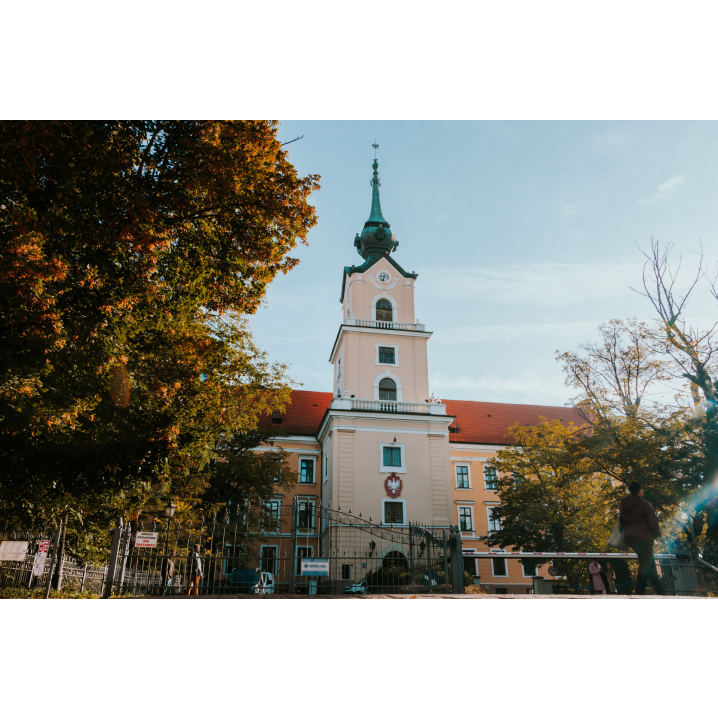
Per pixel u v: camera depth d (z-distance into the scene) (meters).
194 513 20.09
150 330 12.69
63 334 9.48
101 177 10.55
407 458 33.81
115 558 11.38
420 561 18.92
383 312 38.72
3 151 9.49
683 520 19.16
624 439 21.36
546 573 38.50
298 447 40.53
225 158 11.31
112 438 11.02
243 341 19.41
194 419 14.14
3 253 8.71
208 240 13.52
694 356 20.28
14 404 8.79
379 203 43.78
